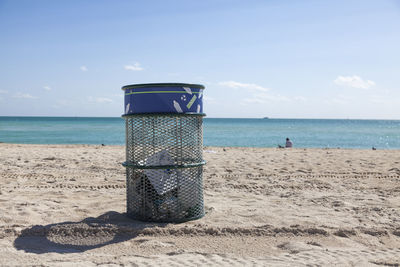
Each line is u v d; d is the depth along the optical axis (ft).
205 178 29.14
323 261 12.51
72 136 146.10
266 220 17.28
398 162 39.32
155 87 16.87
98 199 21.85
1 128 229.45
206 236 15.15
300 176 30.27
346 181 28.12
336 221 17.19
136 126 17.60
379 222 17.19
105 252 13.51
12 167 33.65
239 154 47.67
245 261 12.52
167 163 17.25
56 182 27.02
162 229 15.57
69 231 15.31
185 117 17.58
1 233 15.06
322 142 129.18
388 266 12.32
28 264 12.11
